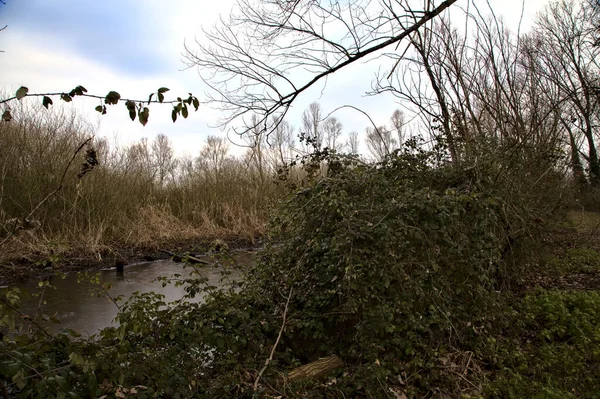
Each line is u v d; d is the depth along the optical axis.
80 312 7.16
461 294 4.85
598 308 5.17
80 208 12.20
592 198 9.41
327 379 4.06
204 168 17.78
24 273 9.47
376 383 3.81
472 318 4.79
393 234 4.31
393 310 4.21
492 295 4.93
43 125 12.34
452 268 4.62
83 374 2.88
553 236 7.27
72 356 2.67
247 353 4.20
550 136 7.30
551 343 4.69
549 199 7.21
